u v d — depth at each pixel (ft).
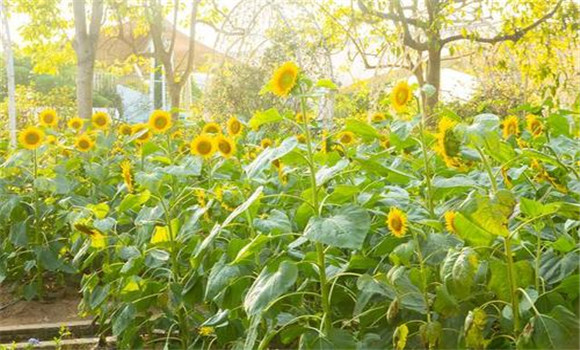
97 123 19.04
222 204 11.26
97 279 12.55
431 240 8.17
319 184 8.64
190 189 12.34
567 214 7.37
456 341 7.70
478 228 7.31
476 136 7.52
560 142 11.35
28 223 16.51
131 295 11.35
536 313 6.87
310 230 7.63
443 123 8.34
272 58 34.04
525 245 8.52
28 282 16.89
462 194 9.87
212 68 36.24
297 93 8.60
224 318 9.86
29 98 51.16
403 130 9.23
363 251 9.44
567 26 34.96
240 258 8.27
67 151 19.58
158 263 11.57
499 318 7.59
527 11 36.09
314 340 8.01
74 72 92.53
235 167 14.70
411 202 9.73
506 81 38.01
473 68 39.68
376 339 8.18
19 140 16.29
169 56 39.91
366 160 9.12
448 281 6.88
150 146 14.17
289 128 27.55
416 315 8.25
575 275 7.29
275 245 10.87
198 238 11.42
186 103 46.47
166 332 12.21
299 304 9.55
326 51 34.35
